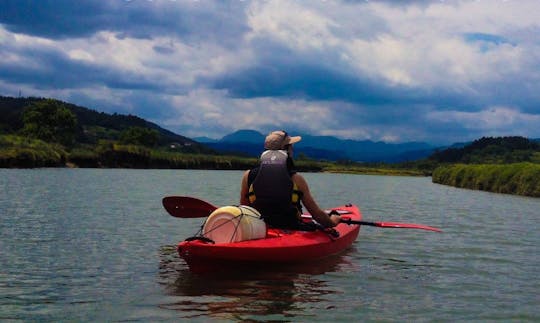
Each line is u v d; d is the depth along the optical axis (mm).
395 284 6684
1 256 7984
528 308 5672
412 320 5184
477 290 6445
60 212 13906
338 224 9641
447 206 20406
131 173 51812
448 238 11000
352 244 9922
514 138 142625
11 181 28672
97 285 6348
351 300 5855
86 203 16750
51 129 97438
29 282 6465
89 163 70062
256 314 5250
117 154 74000
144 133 129000
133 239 9828
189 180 39938
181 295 5922
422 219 15031
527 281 6984
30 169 52750
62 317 5121
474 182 38719
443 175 52156
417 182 59688
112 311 5316
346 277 7000
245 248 6828
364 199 24188
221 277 6836
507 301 5945
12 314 5203
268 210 7797
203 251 6641
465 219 15180
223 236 7152
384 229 12281
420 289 6445
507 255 9023
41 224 11508
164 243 9445
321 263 7949
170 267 7410
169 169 79938
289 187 7707
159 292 6051
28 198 18016
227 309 5402
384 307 5609
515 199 25797
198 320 5039
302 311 5387
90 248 8805
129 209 15180
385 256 8688
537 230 12711
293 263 7551
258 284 6488
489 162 115375
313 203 7875
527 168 30562
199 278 6750
